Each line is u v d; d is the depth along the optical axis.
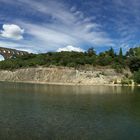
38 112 51.47
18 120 43.53
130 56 196.75
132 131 37.38
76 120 44.22
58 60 190.75
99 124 41.47
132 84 150.00
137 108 57.88
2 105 60.25
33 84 151.12
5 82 170.12
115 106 60.59
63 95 85.81
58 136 34.19
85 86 137.88
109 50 196.88
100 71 165.88
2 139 32.50
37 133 35.50
